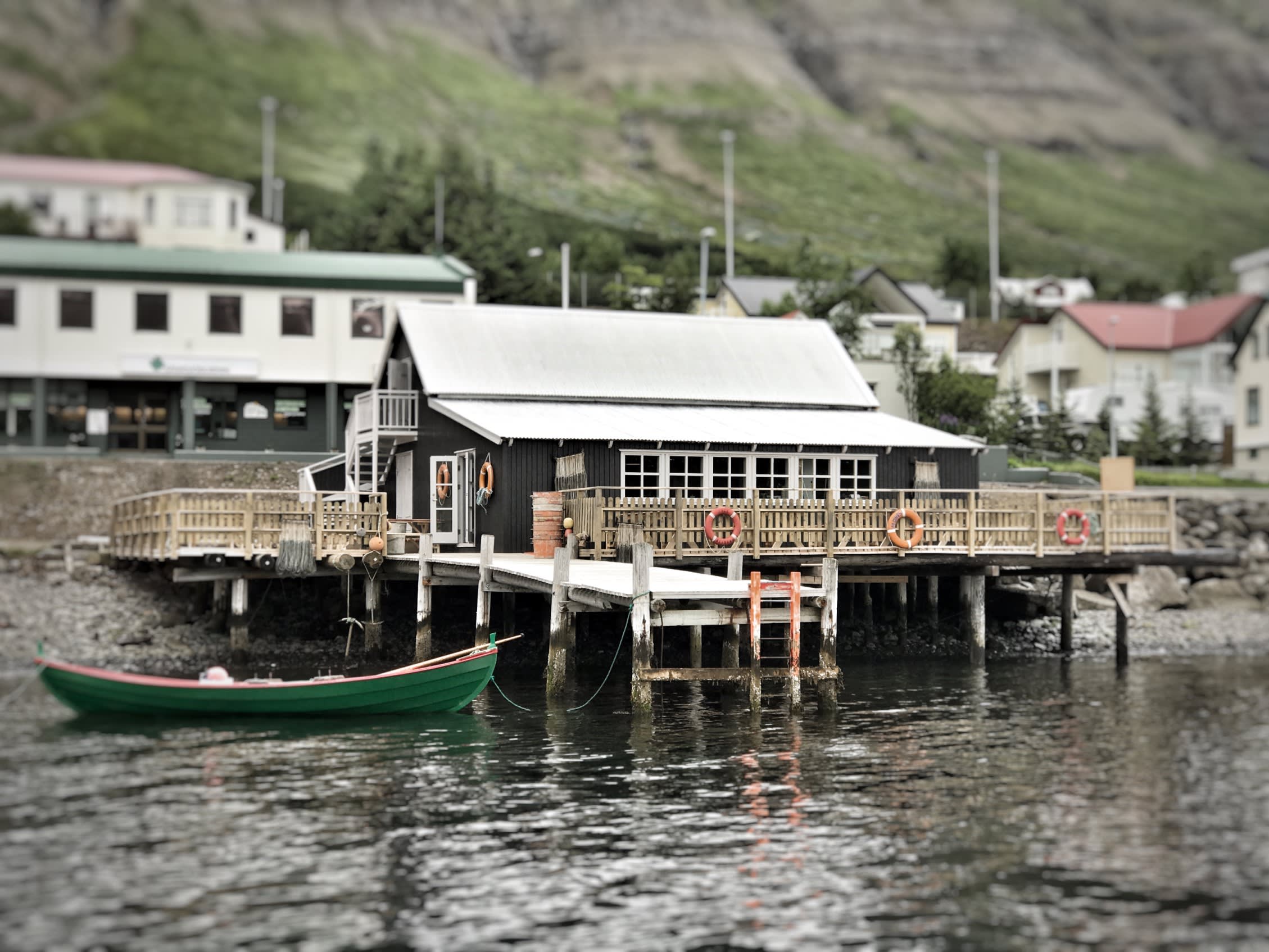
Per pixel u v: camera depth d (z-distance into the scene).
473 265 94.81
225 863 16.62
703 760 22.44
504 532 35.41
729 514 31.28
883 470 38.84
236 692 25.30
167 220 76.12
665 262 121.56
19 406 54.16
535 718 26.23
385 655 34.50
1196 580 46.69
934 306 79.62
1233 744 23.92
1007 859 16.86
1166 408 81.94
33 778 20.91
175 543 32.22
